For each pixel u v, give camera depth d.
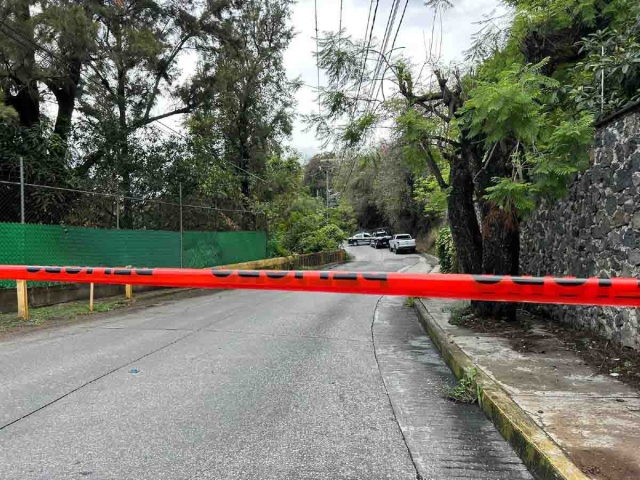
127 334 7.49
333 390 4.69
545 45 8.39
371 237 50.06
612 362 5.14
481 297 2.46
